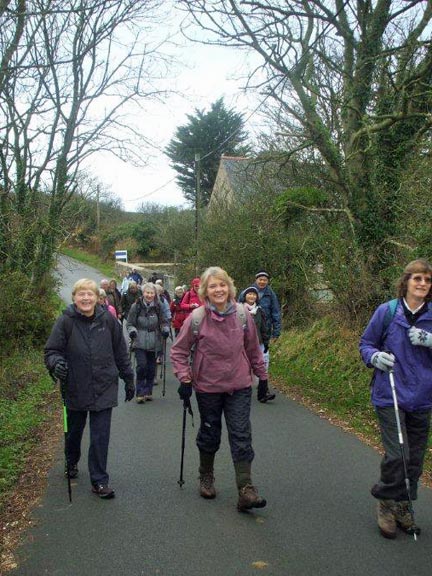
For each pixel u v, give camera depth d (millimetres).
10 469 5758
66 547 4086
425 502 4836
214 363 4750
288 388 10250
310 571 3693
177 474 5648
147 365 9391
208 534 4250
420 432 4359
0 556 3984
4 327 12914
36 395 9602
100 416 5129
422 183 8492
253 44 10336
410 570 3697
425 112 10258
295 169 16094
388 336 4301
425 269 4184
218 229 19547
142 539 4184
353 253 10781
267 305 9406
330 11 9734
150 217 55875
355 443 6707
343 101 11016
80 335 5133
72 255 60281
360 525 4395
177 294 13398
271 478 5488
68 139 15250
